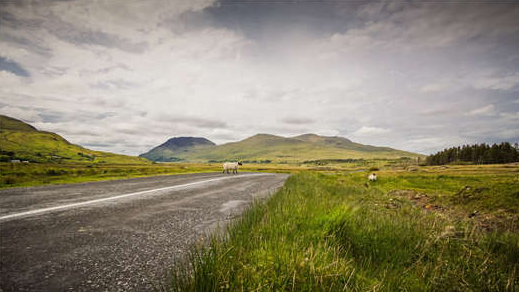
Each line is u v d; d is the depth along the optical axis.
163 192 9.44
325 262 2.45
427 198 11.77
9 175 13.20
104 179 15.59
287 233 3.40
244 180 17.59
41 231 3.84
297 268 2.32
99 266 2.69
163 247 3.36
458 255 3.51
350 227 3.87
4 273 2.40
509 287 2.64
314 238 3.30
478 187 10.00
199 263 2.23
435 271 2.81
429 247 3.60
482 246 3.91
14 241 3.34
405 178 28.19
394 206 8.70
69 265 2.68
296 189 10.20
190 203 7.12
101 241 3.52
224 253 2.40
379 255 3.33
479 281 2.72
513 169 80.50
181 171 32.25
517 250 3.77
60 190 9.20
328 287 2.18
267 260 2.53
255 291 1.97
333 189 12.68
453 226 4.62
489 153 143.25
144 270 2.63
